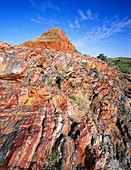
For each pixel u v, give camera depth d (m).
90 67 25.38
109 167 11.79
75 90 18.69
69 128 12.74
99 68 26.67
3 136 8.95
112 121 18.06
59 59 20.83
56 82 18.41
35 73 16.81
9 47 17.47
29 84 14.60
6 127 9.44
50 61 19.80
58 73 19.64
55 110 12.52
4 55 13.48
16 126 9.72
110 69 29.12
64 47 33.97
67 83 18.78
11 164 7.91
